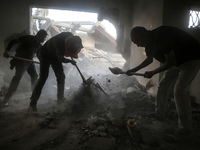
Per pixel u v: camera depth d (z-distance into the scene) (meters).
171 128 2.49
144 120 2.83
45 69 3.12
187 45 2.13
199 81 3.61
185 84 2.24
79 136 2.24
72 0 5.65
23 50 3.67
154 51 2.39
